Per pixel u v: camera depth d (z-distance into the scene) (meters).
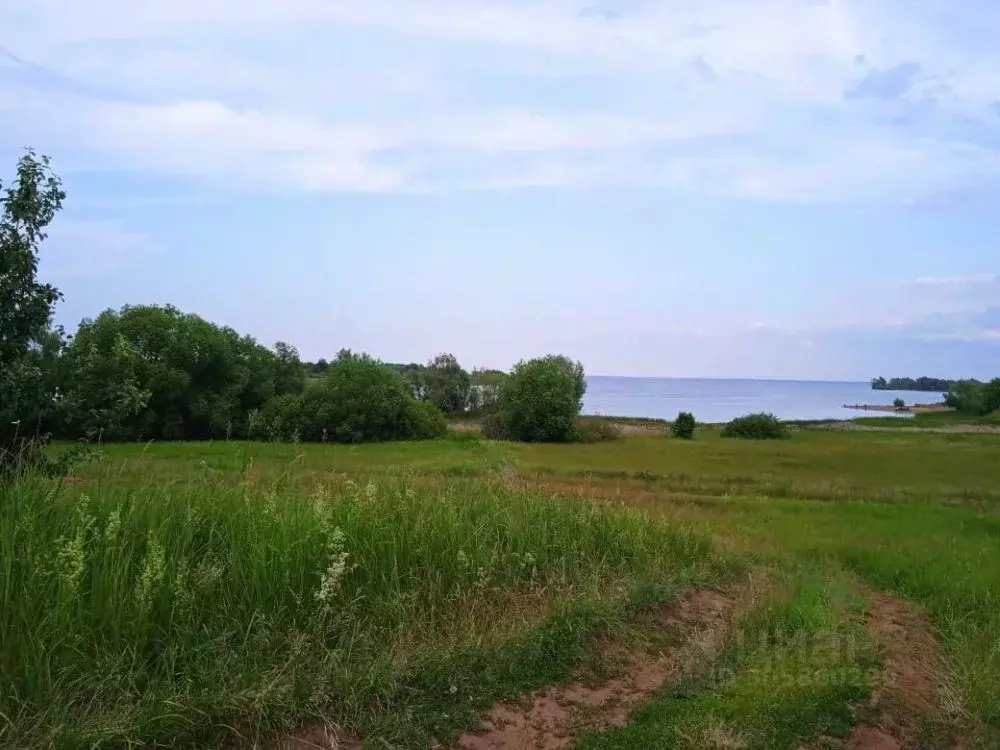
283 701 4.30
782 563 11.72
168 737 3.82
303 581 5.57
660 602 7.54
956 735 5.23
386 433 51.91
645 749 4.53
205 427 51.34
